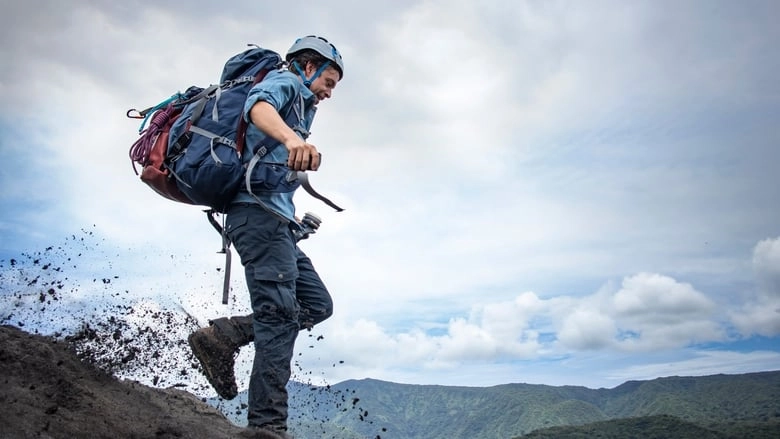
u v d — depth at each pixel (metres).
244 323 2.97
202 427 2.61
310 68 2.97
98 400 2.39
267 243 2.69
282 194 2.77
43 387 2.25
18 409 1.97
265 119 2.48
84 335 2.90
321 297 3.20
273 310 2.70
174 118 2.81
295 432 2.94
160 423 2.46
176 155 2.71
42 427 1.94
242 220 2.69
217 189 2.63
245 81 2.79
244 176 2.64
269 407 2.66
